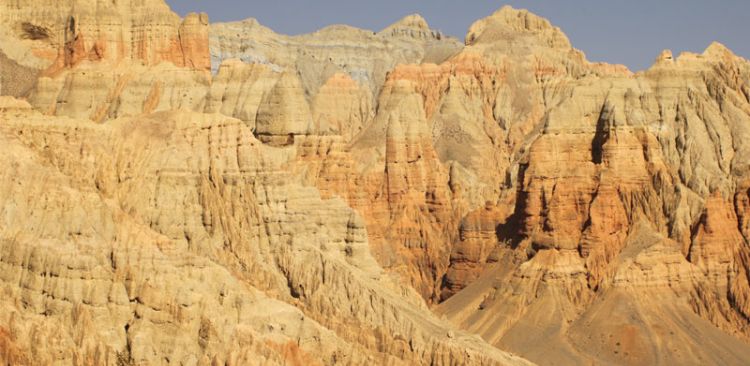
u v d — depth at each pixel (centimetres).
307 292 16412
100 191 15212
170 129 16338
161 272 13838
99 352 13112
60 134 15412
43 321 13150
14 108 15512
